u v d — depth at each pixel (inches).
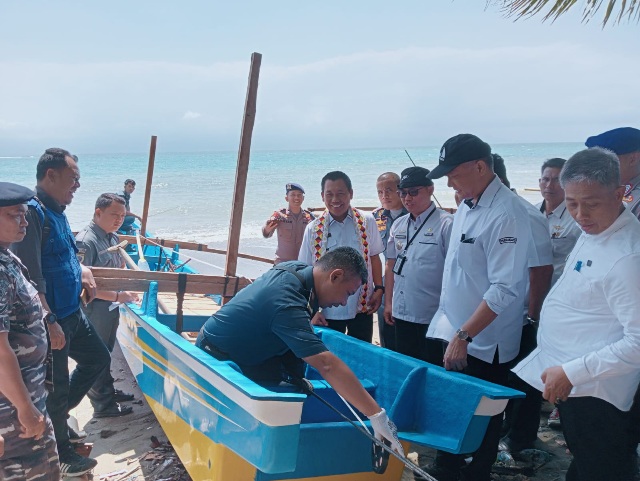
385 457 124.7
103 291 193.9
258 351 139.0
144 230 392.2
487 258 143.0
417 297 189.9
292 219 284.4
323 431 133.3
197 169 2068.2
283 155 3631.9
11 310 121.6
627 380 110.3
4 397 121.3
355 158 2827.3
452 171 145.3
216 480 133.0
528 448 179.6
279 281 135.0
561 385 108.8
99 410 213.3
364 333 208.2
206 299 267.3
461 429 132.8
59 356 165.9
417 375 146.7
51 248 162.9
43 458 127.5
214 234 688.4
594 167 106.7
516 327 151.8
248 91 188.7
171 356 159.6
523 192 986.1
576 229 191.0
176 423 159.3
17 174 2191.2
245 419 121.0
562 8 191.0
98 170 2164.1
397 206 241.3
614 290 105.0
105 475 172.6
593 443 112.7
